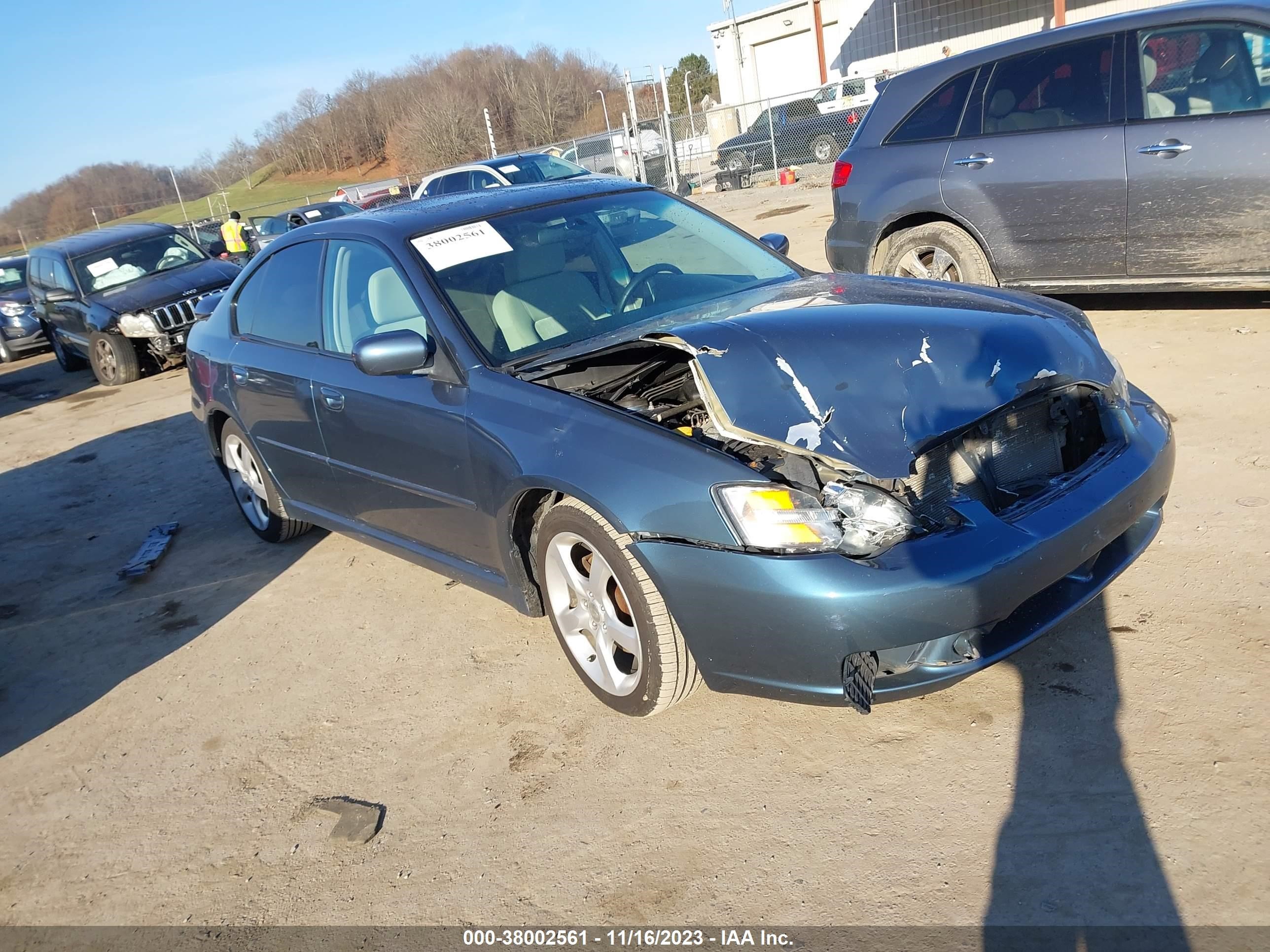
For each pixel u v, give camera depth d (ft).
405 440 11.44
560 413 9.64
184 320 35.78
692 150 76.48
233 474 17.02
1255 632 9.34
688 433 9.17
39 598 16.60
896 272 20.79
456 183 49.37
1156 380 16.29
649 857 8.11
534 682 11.14
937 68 19.69
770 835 8.07
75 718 12.45
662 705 9.45
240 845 9.34
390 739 10.59
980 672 9.17
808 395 8.72
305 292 13.76
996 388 8.85
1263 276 16.60
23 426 32.42
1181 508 12.00
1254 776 7.62
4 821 10.53
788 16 98.63
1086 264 18.10
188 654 13.58
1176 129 16.63
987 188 18.74
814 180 60.75
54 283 39.19
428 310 11.23
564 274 11.84
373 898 8.29
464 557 11.59
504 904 7.93
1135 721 8.47
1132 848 7.19
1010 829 7.60
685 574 8.38
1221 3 16.38
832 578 7.75
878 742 8.93
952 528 8.06
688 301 11.84
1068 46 17.95
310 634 13.48
